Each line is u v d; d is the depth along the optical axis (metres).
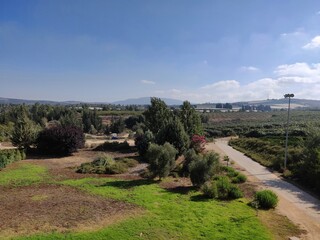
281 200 18.73
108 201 16.83
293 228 14.23
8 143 47.50
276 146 39.69
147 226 13.41
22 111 94.75
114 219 14.11
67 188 19.53
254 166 31.53
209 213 15.43
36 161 30.72
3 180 21.44
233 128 86.62
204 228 13.49
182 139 31.09
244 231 13.39
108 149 40.62
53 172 25.00
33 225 13.07
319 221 15.27
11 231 12.40
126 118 104.88
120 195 18.06
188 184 21.77
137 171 26.50
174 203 16.91
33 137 36.38
